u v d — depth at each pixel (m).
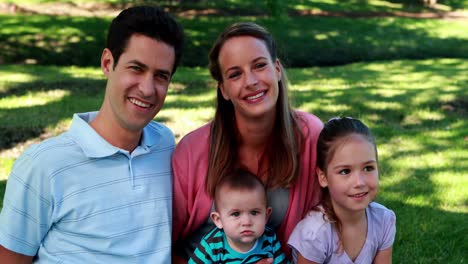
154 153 2.64
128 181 2.46
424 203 5.01
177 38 2.42
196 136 2.79
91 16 16.92
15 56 12.70
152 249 2.48
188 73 11.10
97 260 2.39
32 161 2.35
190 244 2.86
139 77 2.37
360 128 2.62
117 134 2.45
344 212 2.65
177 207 2.73
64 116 7.34
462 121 7.66
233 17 17.56
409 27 17.94
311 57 14.14
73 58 12.95
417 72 11.54
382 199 5.02
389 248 2.79
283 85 2.68
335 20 18.20
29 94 8.48
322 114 7.64
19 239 2.37
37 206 2.35
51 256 2.40
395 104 8.30
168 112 7.57
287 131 2.67
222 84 2.67
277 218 2.78
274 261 2.71
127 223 2.43
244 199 2.61
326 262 2.71
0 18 15.70
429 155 6.24
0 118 7.10
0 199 4.77
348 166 2.55
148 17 2.35
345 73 11.45
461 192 5.27
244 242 2.64
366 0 22.62
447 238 4.41
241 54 2.54
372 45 15.48
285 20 16.53
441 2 24.27
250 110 2.56
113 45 2.37
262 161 2.79
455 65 12.58
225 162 2.71
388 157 6.12
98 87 9.29
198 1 19.20
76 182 2.37
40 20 15.77
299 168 2.70
